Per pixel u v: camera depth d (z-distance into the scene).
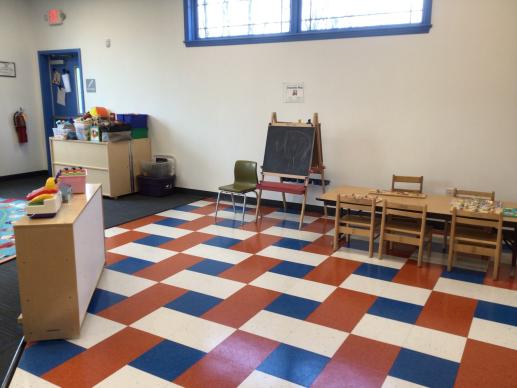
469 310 3.08
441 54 4.68
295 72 5.51
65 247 2.57
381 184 5.24
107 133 6.19
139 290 3.36
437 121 4.83
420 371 2.38
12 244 4.29
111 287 3.41
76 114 7.83
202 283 3.50
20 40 7.57
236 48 5.86
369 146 5.22
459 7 4.52
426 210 3.76
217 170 6.39
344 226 4.47
